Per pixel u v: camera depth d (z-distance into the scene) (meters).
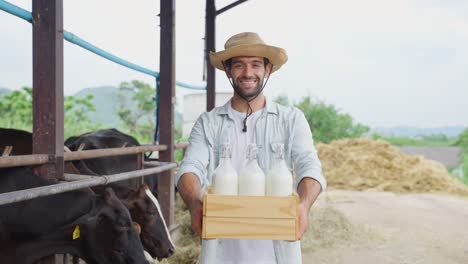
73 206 2.94
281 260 2.03
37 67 3.06
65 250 3.03
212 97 7.50
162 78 5.26
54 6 3.02
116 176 3.38
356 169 11.44
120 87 28.30
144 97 23.44
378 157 11.74
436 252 5.39
